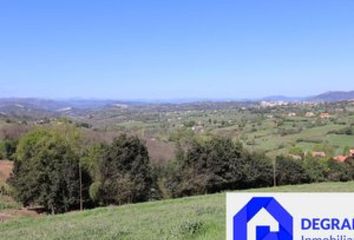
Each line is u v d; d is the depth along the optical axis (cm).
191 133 9869
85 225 1827
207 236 1169
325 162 6919
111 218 2314
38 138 5425
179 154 6150
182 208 2423
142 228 1469
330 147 9106
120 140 5591
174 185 5997
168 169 6097
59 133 6391
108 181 5472
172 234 1234
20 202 5059
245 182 6406
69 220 2570
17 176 5172
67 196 5119
